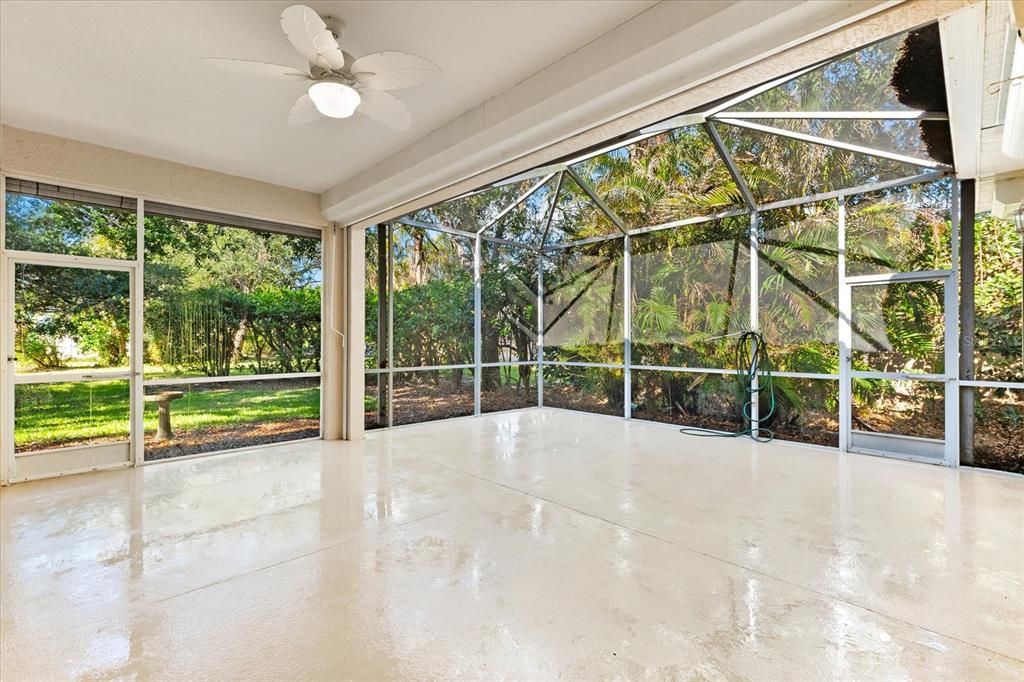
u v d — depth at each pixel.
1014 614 2.26
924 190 4.94
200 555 2.89
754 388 6.18
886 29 2.30
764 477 4.46
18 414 4.30
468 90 3.60
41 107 3.81
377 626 2.21
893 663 1.94
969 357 4.76
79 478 4.45
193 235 5.25
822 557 2.84
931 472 4.60
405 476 4.52
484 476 4.52
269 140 4.44
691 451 5.48
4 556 2.88
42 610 2.32
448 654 2.02
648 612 2.30
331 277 6.14
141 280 4.88
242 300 5.60
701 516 3.50
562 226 8.05
